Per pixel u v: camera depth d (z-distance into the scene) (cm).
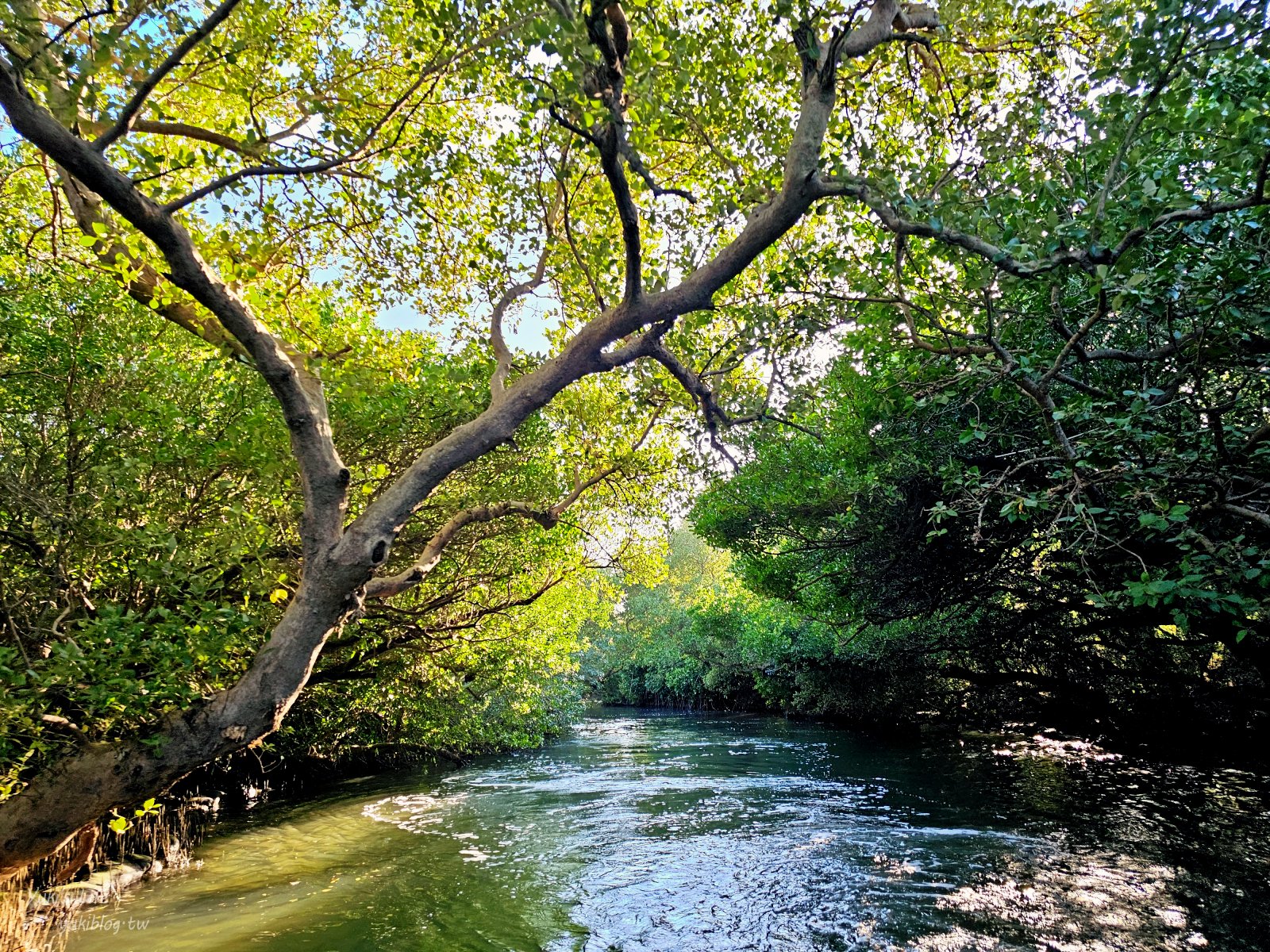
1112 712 1708
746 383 851
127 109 398
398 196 684
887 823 1173
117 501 652
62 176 554
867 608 1490
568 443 1191
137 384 776
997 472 832
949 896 825
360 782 1745
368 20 719
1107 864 897
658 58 512
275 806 1468
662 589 4800
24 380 700
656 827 1230
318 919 816
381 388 925
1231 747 1501
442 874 986
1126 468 450
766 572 1631
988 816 1180
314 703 1450
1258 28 360
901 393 640
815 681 2592
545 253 778
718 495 1517
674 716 3706
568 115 485
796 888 887
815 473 1288
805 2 532
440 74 643
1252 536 602
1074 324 672
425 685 1517
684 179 819
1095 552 671
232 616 501
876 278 636
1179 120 404
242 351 532
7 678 437
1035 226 450
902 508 1212
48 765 470
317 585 452
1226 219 473
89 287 707
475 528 1188
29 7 386
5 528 648
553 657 1850
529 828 1251
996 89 703
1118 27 473
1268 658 1130
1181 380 508
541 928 788
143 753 420
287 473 730
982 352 554
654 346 614
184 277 423
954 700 2186
